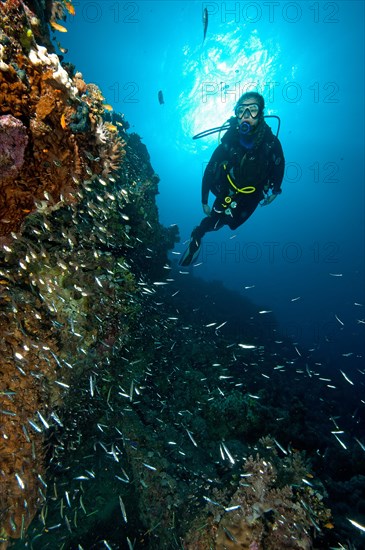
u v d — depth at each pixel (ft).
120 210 22.08
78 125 9.34
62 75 8.85
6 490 10.98
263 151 16.92
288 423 20.97
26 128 8.59
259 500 11.87
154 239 27.58
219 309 52.80
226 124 18.16
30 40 8.73
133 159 30.12
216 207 18.88
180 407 21.35
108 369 16.96
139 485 15.37
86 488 15.39
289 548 10.93
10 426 11.21
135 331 21.76
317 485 14.11
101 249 17.52
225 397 21.29
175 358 26.14
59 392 13.08
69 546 13.51
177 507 14.15
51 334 12.87
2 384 11.22
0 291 11.57
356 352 75.20
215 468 16.61
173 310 35.12
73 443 14.97
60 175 10.13
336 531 13.73
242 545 11.26
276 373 34.71
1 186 8.93
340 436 28.53
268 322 59.47
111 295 15.34
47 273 13.15
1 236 10.21
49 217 12.91
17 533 11.11
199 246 21.38
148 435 17.06
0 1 8.68
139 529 14.48
